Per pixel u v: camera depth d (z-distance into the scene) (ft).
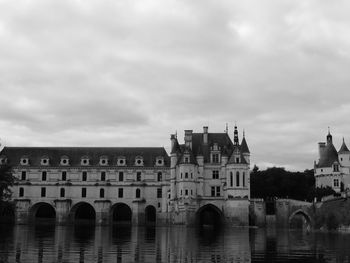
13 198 539.29
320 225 405.59
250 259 172.04
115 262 159.94
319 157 556.92
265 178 561.84
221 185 495.82
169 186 529.04
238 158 469.16
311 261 167.43
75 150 570.05
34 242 230.68
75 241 242.37
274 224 460.55
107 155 562.66
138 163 554.46
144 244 230.07
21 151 565.94
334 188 516.32
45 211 563.48
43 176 550.77
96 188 548.72
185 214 471.21
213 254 187.21
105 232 342.03
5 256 169.17
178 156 508.94
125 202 545.44
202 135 517.55
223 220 473.26
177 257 176.14
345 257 178.70
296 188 556.51
